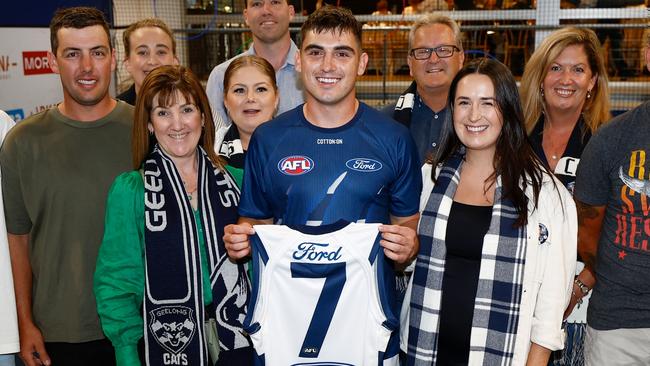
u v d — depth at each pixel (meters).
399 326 2.23
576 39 2.69
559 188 2.14
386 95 5.88
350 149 2.08
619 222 2.16
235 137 2.98
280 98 3.84
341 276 2.03
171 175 2.20
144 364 2.21
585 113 2.81
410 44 3.09
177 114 2.18
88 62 2.30
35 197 2.32
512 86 2.12
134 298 2.17
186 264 2.15
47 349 2.38
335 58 2.04
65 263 2.33
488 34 5.82
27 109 4.19
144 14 6.53
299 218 2.08
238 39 6.25
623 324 2.17
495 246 2.11
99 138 2.39
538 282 2.08
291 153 2.09
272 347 2.06
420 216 2.27
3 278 2.28
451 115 2.26
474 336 2.12
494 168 2.18
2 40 3.94
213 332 2.23
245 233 2.01
